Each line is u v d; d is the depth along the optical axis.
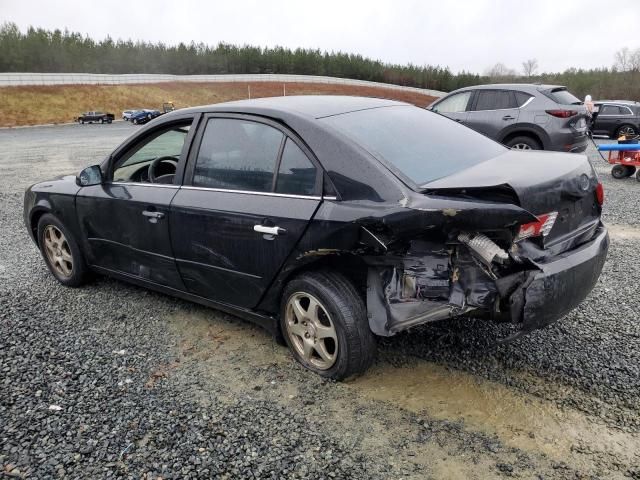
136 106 60.50
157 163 4.14
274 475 2.41
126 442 2.66
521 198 2.59
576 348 3.40
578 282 2.79
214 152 3.58
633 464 2.40
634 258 5.14
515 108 9.79
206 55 96.50
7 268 5.48
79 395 3.09
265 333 3.81
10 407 2.98
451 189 2.64
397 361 3.34
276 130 3.28
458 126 3.86
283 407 2.92
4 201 9.23
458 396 2.96
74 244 4.61
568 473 2.36
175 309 4.29
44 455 2.58
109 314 4.23
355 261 2.98
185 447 2.61
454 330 3.69
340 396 3.01
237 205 3.31
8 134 33.88
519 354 3.36
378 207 2.72
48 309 4.36
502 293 2.62
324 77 86.00
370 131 3.21
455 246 2.72
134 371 3.35
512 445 2.56
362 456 2.52
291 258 3.08
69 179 4.80
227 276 3.49
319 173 3.01
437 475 2.38
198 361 3.46
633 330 3.61
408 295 2.82
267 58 97.56
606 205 7.57
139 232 3.97
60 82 61.41
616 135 19.31
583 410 2.79
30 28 90.44
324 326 3.10
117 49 91.12
